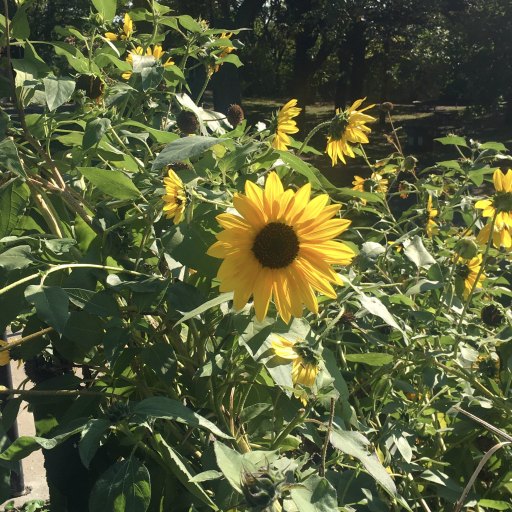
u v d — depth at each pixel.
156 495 1.73
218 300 1.62
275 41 35.03
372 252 2.16
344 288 2.05
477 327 2.38
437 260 2.57
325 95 43.94
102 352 1.89
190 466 1.65
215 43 2.86
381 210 3.27
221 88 17.84
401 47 31.86
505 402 2.04
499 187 2.26
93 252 1.87
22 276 1.79
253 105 37.66
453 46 27.16
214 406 1.73
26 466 4.12
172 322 1.83
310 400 1.70
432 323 2.22
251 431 1.79
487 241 2.38
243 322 1.64
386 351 2.21
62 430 1.56
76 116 2.05
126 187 1.82
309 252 1.63
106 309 1.67
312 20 23.55
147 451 1.66
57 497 1.87
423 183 3.26
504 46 25.78
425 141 22.52
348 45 27.39
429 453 2.11
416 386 2.32
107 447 1.85
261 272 1.62
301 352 1.63
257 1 19.91
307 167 2.04
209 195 1.87
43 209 1.96
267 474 1.32
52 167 2.00
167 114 2.70
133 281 1.75
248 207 1.62
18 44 2.13
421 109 35.00
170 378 1.71
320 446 1.78
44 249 1.87
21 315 2.07
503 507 1.92
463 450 2.10
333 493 1.35
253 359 1.71
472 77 27.06
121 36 2.98
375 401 2.08
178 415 1.47
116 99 2.22
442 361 2.23
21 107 2.00
